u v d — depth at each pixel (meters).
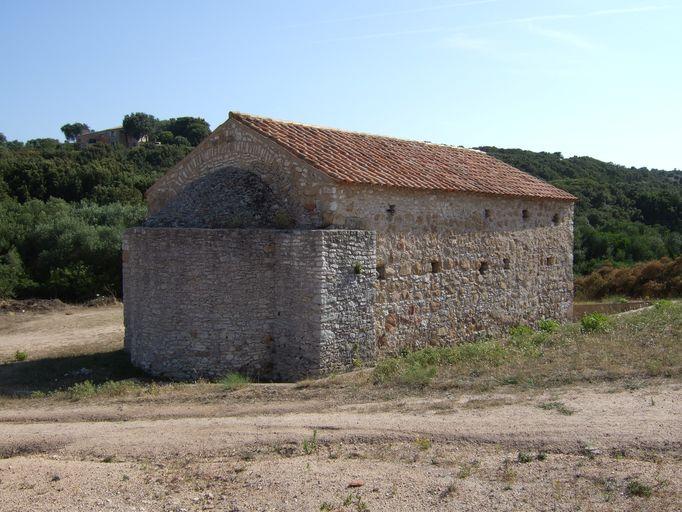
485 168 19.38
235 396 10.38
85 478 6.97
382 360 13.66
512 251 18.31
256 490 6.40
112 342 18.27
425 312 15.30
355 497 6.09
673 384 9.03
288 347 13.05
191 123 74.81
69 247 31.45
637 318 15.32
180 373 13.14
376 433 7.74
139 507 6.20
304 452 7.36
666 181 69.62
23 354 16.08
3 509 6.28
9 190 43.84
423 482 6.31
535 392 9.13
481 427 7.66
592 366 10.35
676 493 5.73
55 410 10.18
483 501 5.86
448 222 16.05
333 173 13.10
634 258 41.72
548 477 6.25
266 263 13.18
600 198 52.44
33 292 29.88
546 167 61.16
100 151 58.16
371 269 13.52
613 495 5.82
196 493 6.46
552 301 20.11
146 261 13.59
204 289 13.00
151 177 50.09
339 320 12.83
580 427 7.41
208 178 15.01
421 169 16.11
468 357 11.87
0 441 8.38
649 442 6.82
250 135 14.68
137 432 8.51
